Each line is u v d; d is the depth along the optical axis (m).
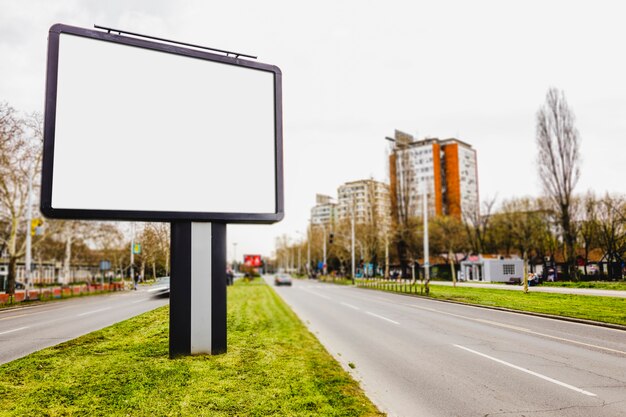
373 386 7.39
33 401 5.93
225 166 9.10
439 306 23.09
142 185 8.45
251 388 6.59
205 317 8.77
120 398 6.05
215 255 8.95
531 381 7.68
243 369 7.69
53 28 8.08
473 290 32.56
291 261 155.62
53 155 7.88
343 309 21.62
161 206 8.54
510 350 10.59
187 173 8.80
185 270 8.67
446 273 59.97
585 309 18.20
